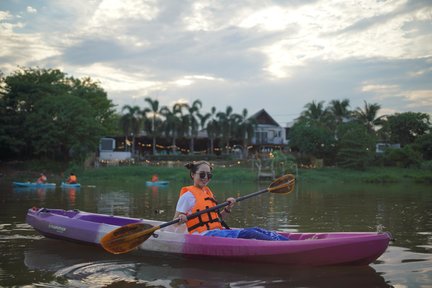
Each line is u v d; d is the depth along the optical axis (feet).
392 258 16.76
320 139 132.87
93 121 114.42
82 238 18.83
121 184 84.53
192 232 16.97
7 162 113.50
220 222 18.03
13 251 18.45
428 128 173.68
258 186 80.64
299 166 131.23
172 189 68.90
